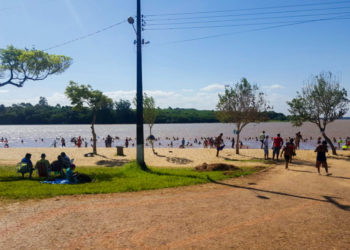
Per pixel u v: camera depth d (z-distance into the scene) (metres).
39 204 7.12
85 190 8.77
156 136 91.62
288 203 7.38
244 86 24.89
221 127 178.62
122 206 7.04
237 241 4.78
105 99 26.92
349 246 4.55
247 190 9.09
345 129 128.50
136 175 12.57
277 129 137.25
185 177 11.56
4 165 17.75
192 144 56.88
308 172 13.31
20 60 16.22
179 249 4.44
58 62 17.80
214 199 7.84
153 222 5.78
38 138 88.81
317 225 5.61
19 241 4.72
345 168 14.80
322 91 22.08
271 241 4.77
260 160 19.62
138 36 14.62
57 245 4.57
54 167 12.39
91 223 5.70
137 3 14.62
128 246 4.55
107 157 24.06
